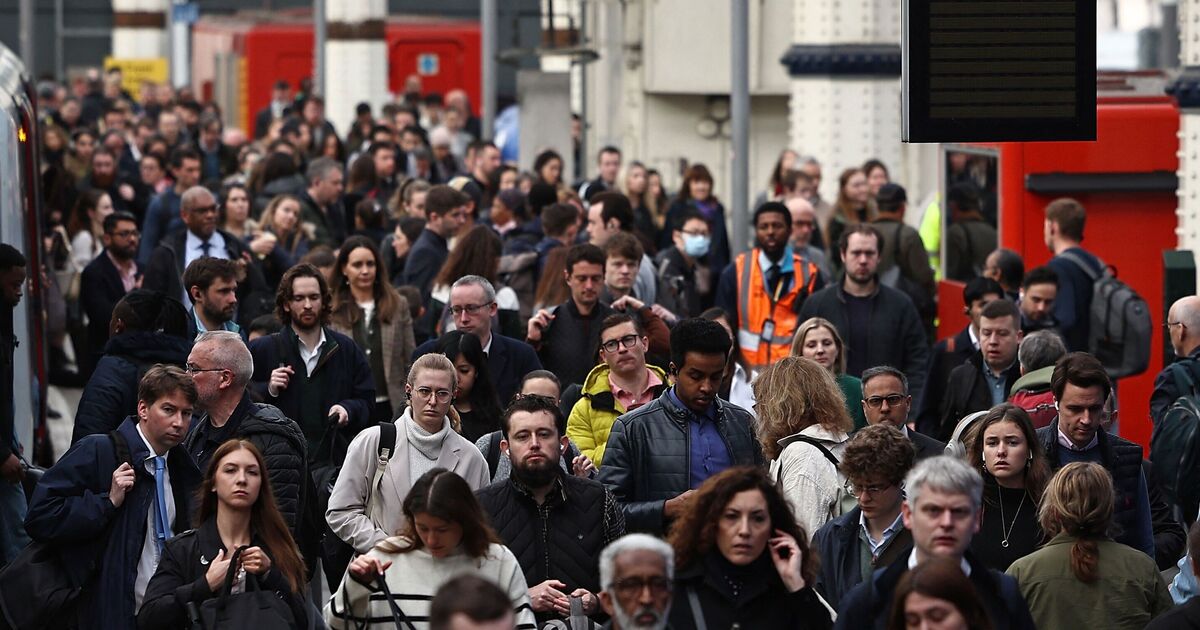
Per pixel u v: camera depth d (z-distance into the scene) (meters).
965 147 35.59
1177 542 21.45
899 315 27.88
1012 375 24.73
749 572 15.38
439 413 19.69
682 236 32.50
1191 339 22.66
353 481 19.66
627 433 19.72
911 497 15.09
